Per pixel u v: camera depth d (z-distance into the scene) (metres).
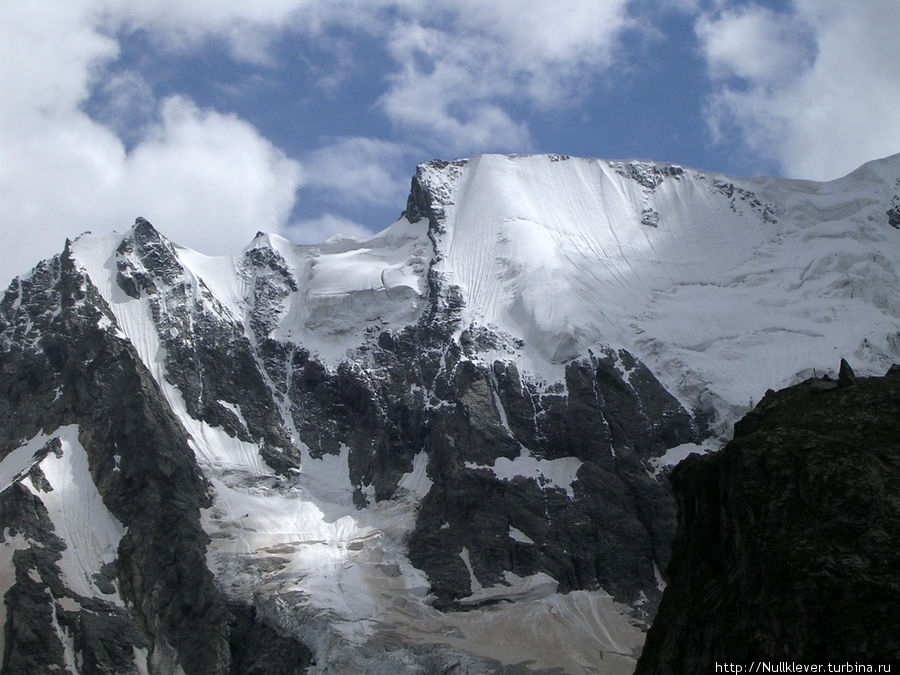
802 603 95.38
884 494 100.25
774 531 102.12
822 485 102.00
